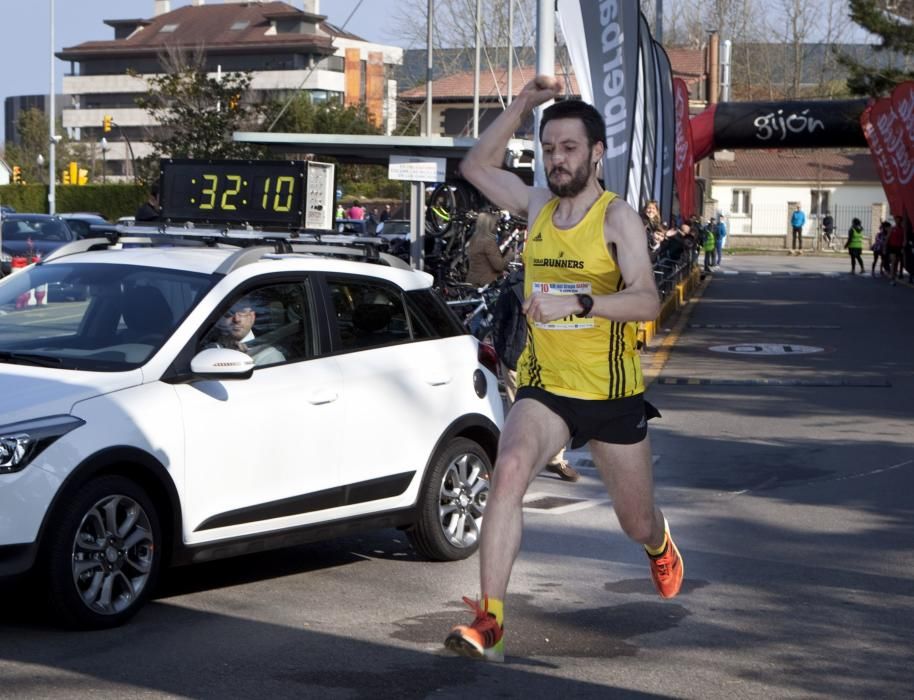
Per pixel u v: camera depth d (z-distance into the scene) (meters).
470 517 7.93
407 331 7.76
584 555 7.96
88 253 7.44
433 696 5.32
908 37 33.34
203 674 5.55
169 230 8.23
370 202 57.47
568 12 16.64
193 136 40.88
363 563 7.76
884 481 10.47
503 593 4.72
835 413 14.12
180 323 6.61
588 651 6.01
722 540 8.41
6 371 6.27
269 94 66.44
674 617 6.60
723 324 25.56
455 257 19.88
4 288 7.26
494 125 5.32
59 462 5.86
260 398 6.71
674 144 27.09
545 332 5.00
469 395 7.93
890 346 21.25
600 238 4.92
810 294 35.09
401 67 99.44
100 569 6.12
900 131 32.72
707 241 45.91
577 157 4.91
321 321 7.22
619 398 5.05
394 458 7.40
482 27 57.03
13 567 5.76
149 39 114.62
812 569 7.64
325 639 6.12
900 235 40.59
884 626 6.48
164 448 6.25
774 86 87.69
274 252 7.52
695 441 12.40
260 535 6.71
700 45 85.44
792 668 5.80
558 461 10.40
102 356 6.48
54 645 5.90
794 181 77.00
